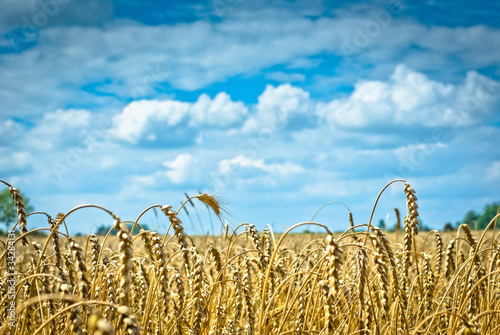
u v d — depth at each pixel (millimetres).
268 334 4867
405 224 5555
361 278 3688
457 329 4734
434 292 6312
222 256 7055
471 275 5457
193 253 4352
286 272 6105
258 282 6059
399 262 6188
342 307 5246
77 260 3510
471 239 5938
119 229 3094
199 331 4289
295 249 8367
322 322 5184
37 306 4785
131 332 2582
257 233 5504
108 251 6531
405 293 5414
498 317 5109
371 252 4180
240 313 5434
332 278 3547
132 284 5230
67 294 2916
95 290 4555
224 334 4816
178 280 4746
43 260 4375
